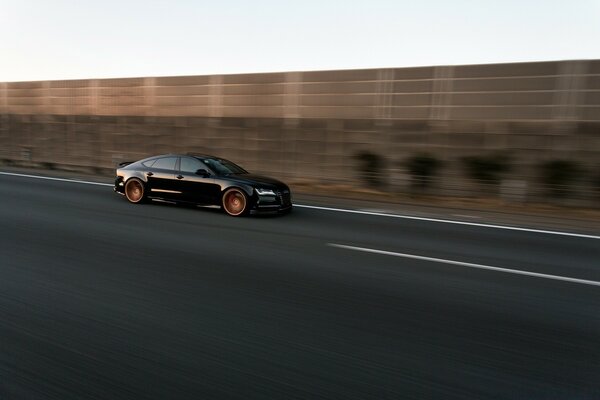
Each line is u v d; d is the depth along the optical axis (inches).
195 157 380.5
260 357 125.6
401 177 502.6
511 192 439.5
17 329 137.6
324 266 217.3
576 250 266.4
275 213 368.5
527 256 249.6
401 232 305.7
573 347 137.6
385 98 526.6
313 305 166.1
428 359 127.6
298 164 568.4
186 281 187.9
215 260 221.0
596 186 414.9
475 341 140.0
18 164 794.2
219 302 165.8
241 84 618.8
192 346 130.8
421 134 493.4
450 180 481.4
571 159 425.1
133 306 158.7
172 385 110.2
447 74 487.2
